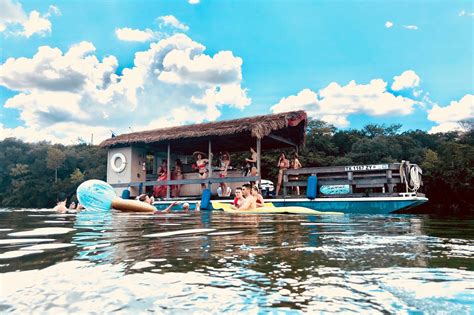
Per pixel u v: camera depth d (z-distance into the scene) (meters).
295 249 2.56
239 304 1.30
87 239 3.11
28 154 64.50
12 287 1.51
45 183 54.09
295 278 1.68
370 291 1.46
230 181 13.05
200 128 15.05
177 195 15.94
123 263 2.01
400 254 2.35
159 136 15.10
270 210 10.15
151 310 1.24
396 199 10.12
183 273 1.77
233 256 2.24
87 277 1.68
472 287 1.52
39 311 1.23
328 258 2.18
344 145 40.28
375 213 10.38
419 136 45.97
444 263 2.03
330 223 5.43
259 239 3.15
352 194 10.82
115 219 6.16
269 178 28.03
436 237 3.44
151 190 16.91
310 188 11.31
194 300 1.35
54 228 4.25
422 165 28.77
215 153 19.08
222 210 11.68
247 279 1.65
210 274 1.75
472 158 25.86
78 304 1.30
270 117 13.77
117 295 1.41
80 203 10.59
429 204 26.81
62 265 1.95
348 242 2.97
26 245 2.73
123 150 16.44
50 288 1.50
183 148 18.33
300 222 5.61
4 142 71.88
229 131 13.11
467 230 4.36
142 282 1.59
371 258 2.19
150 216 7.22
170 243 2.86
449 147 29.20
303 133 15.20
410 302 1.32
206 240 3.08
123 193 15.61
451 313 1.20
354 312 1.22
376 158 35.50
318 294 1.42
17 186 54.38
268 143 17.08
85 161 59.56
